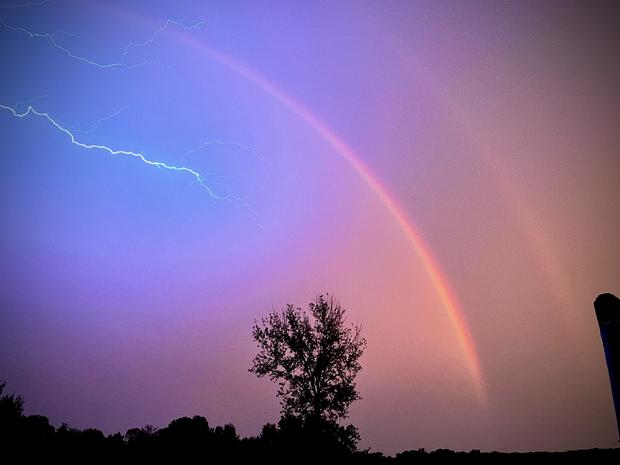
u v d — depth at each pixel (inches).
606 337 579.8
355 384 1132.5
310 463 1043.9
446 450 1925.4
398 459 1581.0
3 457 1008.9
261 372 1144.2
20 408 1202.0
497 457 1692.9
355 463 1069.8
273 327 1163.3
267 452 1095.0
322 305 1174.3
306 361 1133.1
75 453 1135.0
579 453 1642.5
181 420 1498.5
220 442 1333.7
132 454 1201.4
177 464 1110.4
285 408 1112.2
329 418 1099.9
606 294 601.6
